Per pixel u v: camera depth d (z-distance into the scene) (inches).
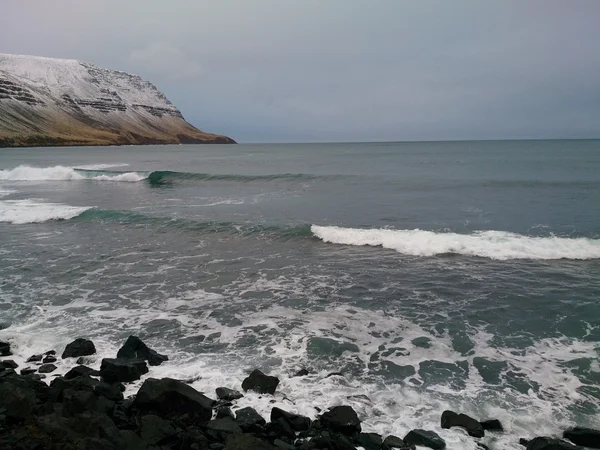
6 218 872.3
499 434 244.4
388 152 4028.1
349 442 234.5
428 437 235.1
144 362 319.3
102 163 2733.8
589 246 619.8
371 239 697.0
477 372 315.9
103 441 217.0
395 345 360.5
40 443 214.1
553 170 1758.1
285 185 1457.9
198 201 1142.3
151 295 481.4
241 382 302.4
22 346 358.9
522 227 772.6
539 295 461.7
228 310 438.9
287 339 373.1
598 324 390.9
